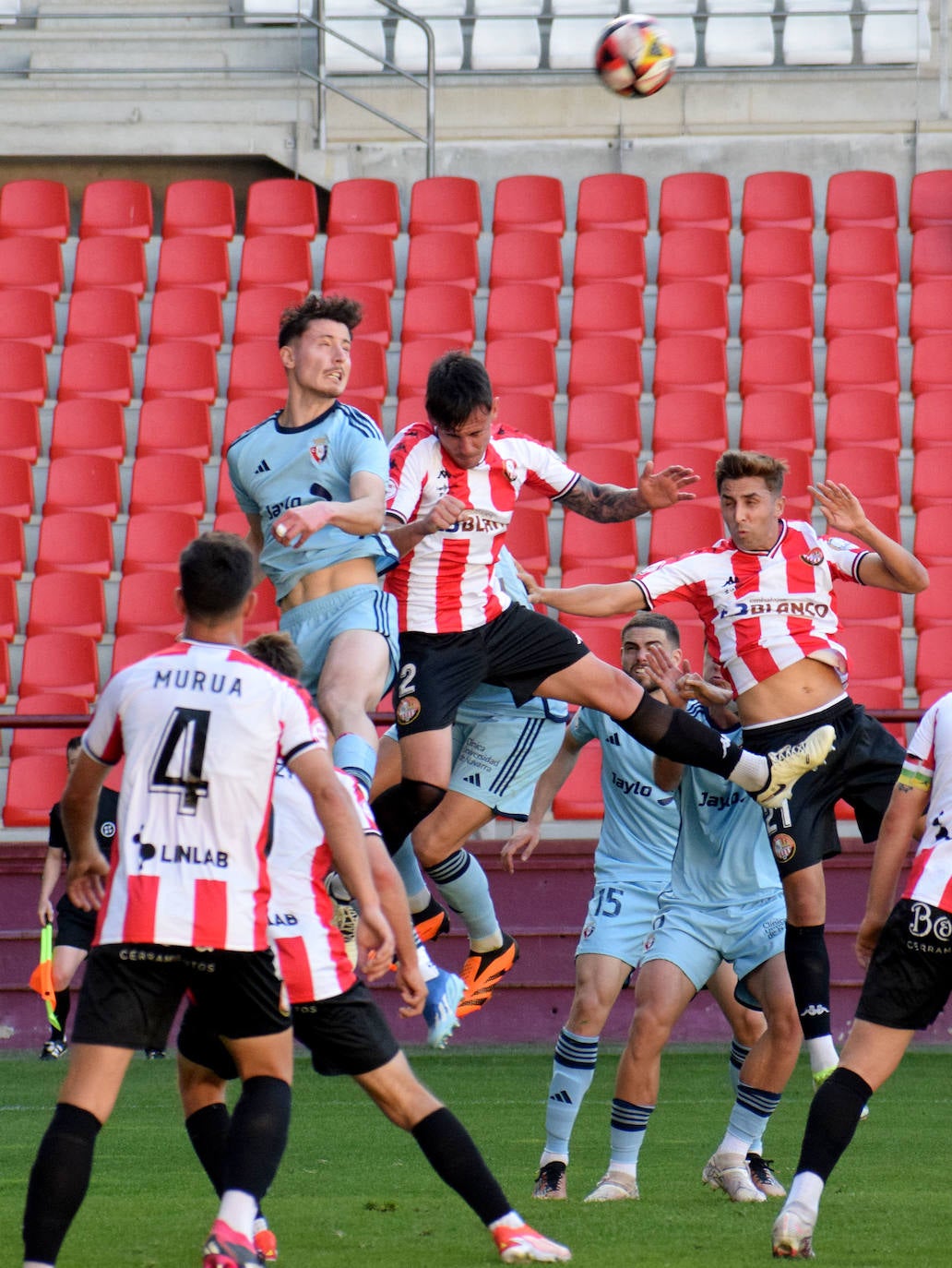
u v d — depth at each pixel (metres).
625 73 34.66
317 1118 26.25
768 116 57.78
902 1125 24.89
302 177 57.56
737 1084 19.97
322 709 18.28
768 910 20.31
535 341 51.09
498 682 20.69
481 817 22.20
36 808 39.09
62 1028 33.41
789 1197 15.15
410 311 52.62
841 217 54.78
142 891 13.07
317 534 19.38
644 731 20.34
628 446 48.53
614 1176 19.39
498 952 22.94
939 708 15.95
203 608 13.73
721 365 50.56
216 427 50.91
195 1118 15.45
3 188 56.56
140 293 54.25
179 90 57.84
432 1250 15.64
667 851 21.92
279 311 52.91
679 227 54.84
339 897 17.66
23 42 59.09
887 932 15.49
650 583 21.95
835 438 48.44
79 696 41.78
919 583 21.05
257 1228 14.94
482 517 20.41
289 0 59.50
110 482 48.06
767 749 21.62
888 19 58.91
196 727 13.20
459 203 55.59
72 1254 15.41
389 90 58.47
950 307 51.91
